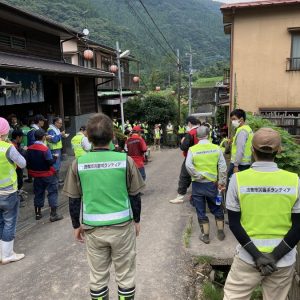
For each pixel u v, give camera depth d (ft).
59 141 26.37
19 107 44.24
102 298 9.12
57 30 45.21
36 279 13.10
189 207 21.81
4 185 14.02
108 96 73.87
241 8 41.32
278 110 42.55
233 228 7.77
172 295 11.93
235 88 41.32
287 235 7.45
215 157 15.75
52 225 19.29
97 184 8.63
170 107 85.15
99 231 8.71
